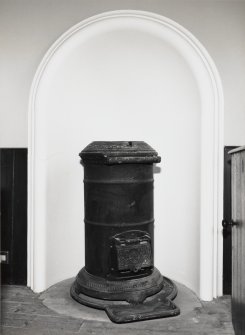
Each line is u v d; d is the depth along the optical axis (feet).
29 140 12.01
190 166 12.00
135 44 12.01
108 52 12.16
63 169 12.43
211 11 11.67
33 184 11.93
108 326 9.55
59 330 9.35
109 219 10.60
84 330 9.34
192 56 11.45
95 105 12.57
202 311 10.45
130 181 10.62
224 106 11.66
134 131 12.60
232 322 9.68
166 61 12.00
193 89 11.73
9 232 12.44
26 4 12.16
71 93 12.34
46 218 12.06
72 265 12.82
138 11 11.55
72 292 11.28
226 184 11.62
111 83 12.46
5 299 11.30
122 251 10.28
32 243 12.09
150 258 10.67
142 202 10.84
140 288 10.52
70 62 12.05
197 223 11.73
